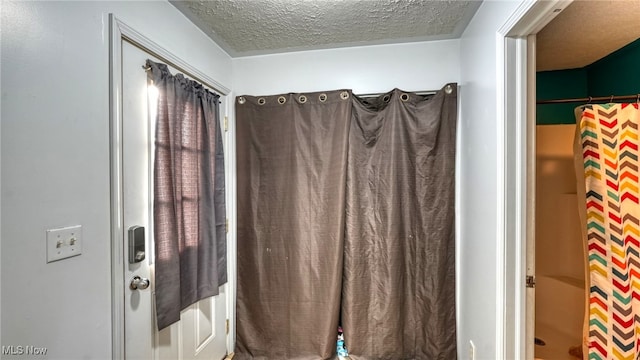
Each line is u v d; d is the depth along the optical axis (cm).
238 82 187
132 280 107
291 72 181
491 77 116
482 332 125
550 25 143
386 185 165
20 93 70
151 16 116
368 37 163
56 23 78
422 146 163
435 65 167
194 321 147
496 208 110
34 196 73
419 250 164
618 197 108
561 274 170
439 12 137
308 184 171
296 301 171
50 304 77
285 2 129
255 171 179
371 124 169
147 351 114
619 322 106
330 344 166
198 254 144
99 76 92
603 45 164
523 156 105
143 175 113
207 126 150
